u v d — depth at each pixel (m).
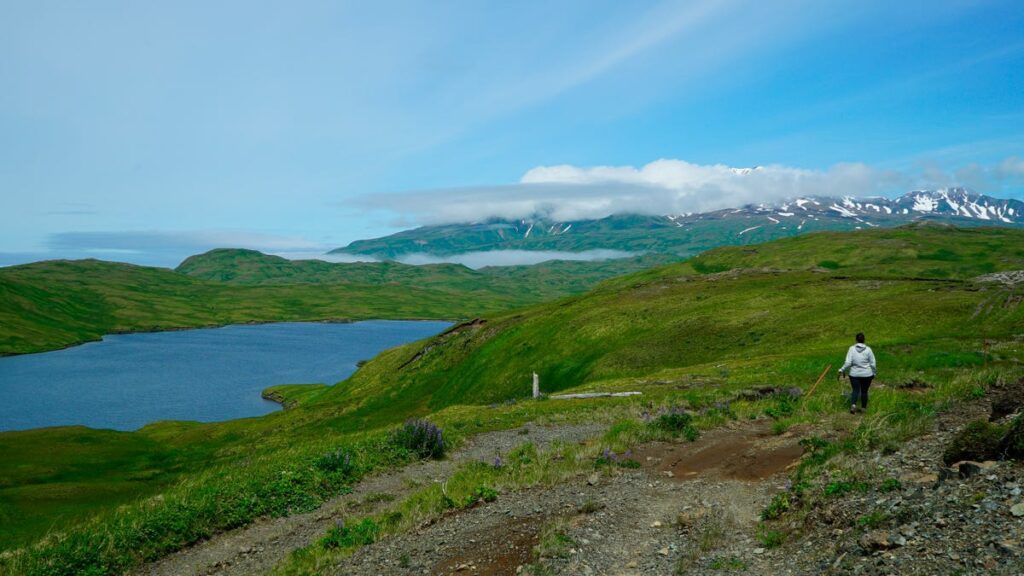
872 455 11.70
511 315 119.31
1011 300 56.44
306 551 13.56
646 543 9.95
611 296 108.06
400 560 11.16
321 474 20.56
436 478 20.06
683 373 45.09
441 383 96.12
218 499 18.12
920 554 7.08
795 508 9.99
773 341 60.09
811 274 103.38
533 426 28.19
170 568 14.89
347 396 104.81
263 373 167.00
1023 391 12.43
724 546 9.23
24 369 181.12
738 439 17.41
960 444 9.63
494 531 11.71
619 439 18.80
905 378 27.50
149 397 133.38
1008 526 7.06
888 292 73.25
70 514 28.70
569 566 9.22
